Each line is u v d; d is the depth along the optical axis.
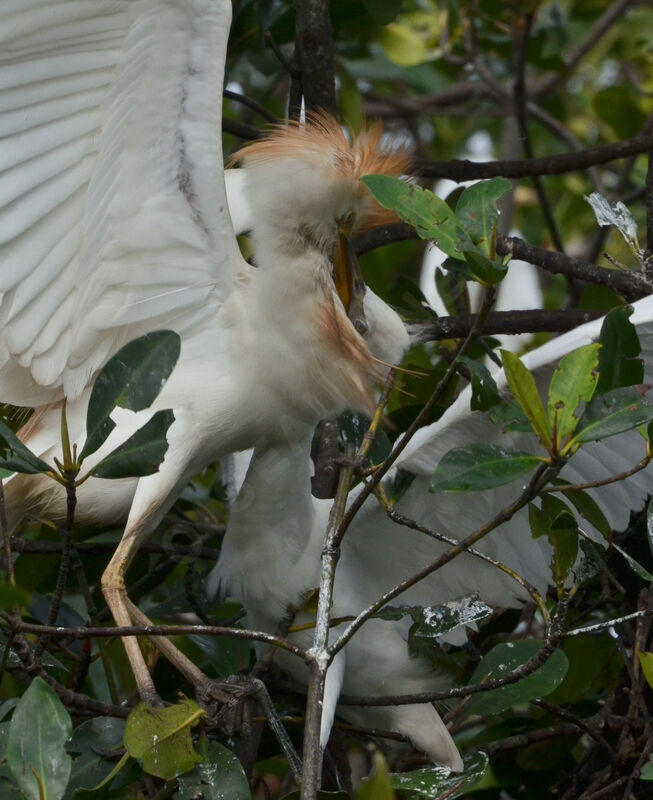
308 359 5.06
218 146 4.69
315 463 6.28
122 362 3.88
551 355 4.77
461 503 5.45
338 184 5.11
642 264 5.41
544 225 10.33
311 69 6.27
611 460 5.36
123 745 4.04
